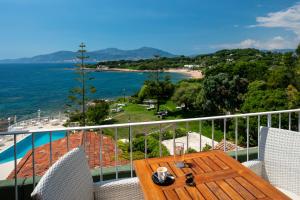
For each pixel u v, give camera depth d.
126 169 2.88
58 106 44.91
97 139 9.64
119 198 1.98
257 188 1.56
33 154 2.38
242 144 17.06
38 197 1.22
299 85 26.34
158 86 35.00
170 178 1.66
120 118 33.19
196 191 1.53
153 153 11.48
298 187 2.12
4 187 2.56
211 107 29.91
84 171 1.75
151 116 33.88
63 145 8.74
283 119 13.20
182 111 34.22
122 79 89.25
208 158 2.03
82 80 22.16
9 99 53.06
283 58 33.75
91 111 25.59
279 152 2.23
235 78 28.62
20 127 28.64
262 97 20.48
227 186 1.58
